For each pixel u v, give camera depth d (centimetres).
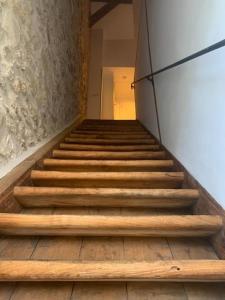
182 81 186
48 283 104
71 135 310
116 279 99
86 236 132
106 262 102
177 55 202
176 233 126
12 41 151
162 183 177
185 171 174
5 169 147
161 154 230
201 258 117
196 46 159
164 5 253
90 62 722
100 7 675
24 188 147
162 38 259
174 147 205
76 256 116
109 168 203
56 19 259
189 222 121
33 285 103
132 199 152
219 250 118
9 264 99
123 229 123
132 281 105
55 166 199
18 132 166
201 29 151
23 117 174
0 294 99
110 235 129
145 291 102
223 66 121
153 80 297
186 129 175
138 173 176
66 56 317
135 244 127
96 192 150
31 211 153
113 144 281
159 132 267
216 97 128
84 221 123
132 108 1053
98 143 283
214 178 130
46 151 207
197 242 129
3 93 142
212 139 133
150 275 98
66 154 226
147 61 362
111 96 842
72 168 201
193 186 157
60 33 279
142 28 418
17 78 160
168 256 118
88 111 714
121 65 761
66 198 151
